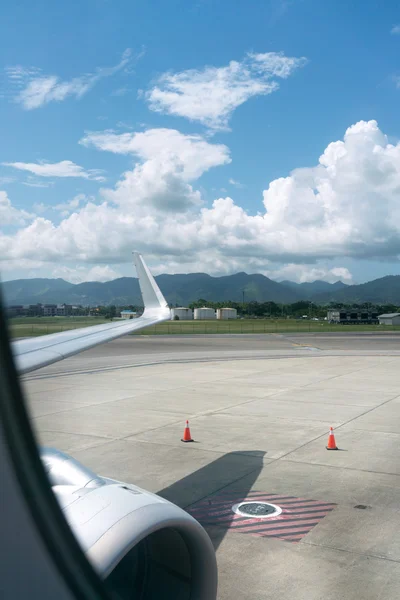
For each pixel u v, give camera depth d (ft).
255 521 27.35
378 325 422.41
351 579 21.49
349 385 75.20
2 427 4.88
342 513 28.45
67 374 87.40
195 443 43.06
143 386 74.08
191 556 13.07
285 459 38.65
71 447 41.68
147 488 32.37
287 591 20.58
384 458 38.96
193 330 276.41
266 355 124.26
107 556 10.78
